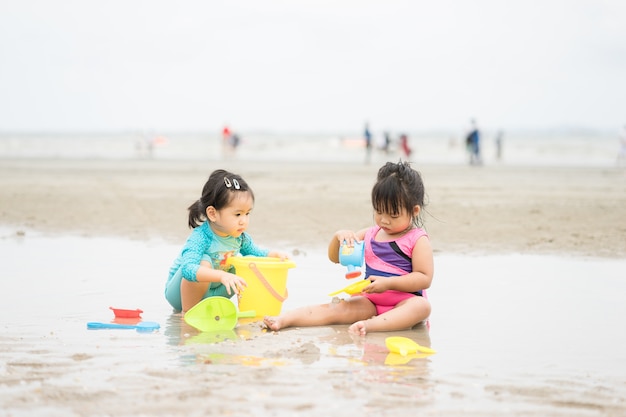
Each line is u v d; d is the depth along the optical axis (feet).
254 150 165.58
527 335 13.29
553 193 46.68
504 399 9.54
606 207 37.06
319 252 23.57
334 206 37.88
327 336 13.20
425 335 13.30
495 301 16.33
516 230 28.60
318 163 100.73
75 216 33.71
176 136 291.58
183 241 26.16
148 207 37.58
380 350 12.11
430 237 26.84
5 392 9.57
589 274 19.69
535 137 311.88
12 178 60.70
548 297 16.72
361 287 14.21
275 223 30.94
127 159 109.50
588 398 9.64
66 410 8.91
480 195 44.93
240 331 13.58
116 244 25.35
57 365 10.86
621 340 12.92
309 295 16.90
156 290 17.53
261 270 14.93
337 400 9.34
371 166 90.48
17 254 22.97
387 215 14.90
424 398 9.50
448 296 16.88
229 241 15.85
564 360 11.59
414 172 15.19
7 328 13.51
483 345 12.55
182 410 8.92
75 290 17.38
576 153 152.76
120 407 9.01
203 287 15.08
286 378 10.27
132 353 11.65
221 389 9.72
